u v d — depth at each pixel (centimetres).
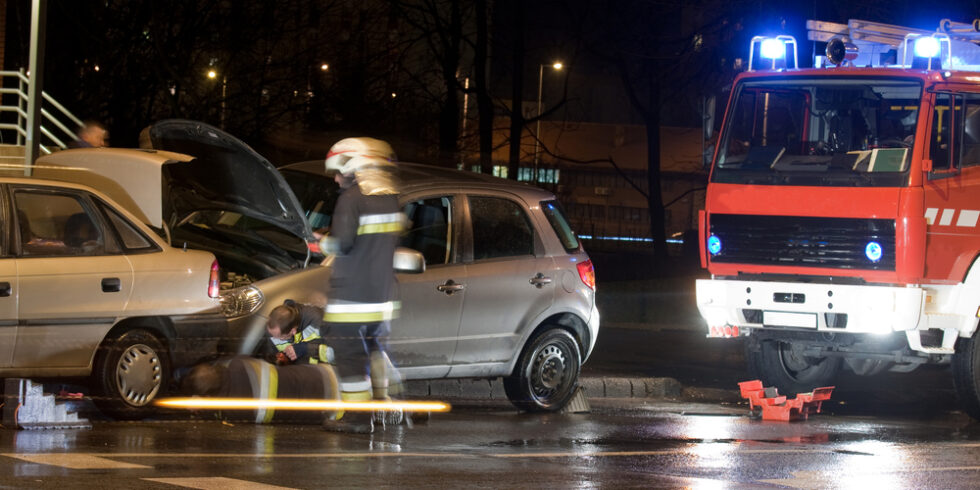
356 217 857
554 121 5700
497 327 1055
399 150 3556
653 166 3572
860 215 1092
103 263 902
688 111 5897
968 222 1111
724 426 1052
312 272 977
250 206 1035
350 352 884
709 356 1720
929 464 847
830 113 1130
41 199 972
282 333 931
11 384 845
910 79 1094
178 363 950
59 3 2991
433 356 1014
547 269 1094
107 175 1051
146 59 2980
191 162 1052
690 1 2847
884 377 1525
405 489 666
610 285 3077
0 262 858
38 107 1589
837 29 1275
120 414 908
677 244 5106
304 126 3397
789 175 1133
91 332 892
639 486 709
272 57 3328
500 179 1116
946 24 1209
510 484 697
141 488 630
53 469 677
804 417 1141
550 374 1105
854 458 865
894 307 1079
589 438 934
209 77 3228
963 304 1114
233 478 672
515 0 3769
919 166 1078
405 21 3581
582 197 5822
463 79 3944
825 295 1109
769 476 768
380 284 866
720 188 1170
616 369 1486
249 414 915
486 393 1209
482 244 1058
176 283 931
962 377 1141
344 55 3406
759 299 1147
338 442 840
